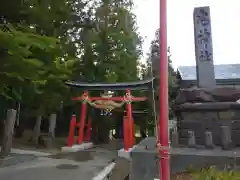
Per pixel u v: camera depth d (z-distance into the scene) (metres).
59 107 17.83
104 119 22.42
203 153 8.75
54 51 8.59
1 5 10.80
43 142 17.84
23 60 6.52
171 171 8.52
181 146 10.66
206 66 12.59
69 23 17.91
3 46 6.24
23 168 9.49
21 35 6.49
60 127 24.34
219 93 11.70
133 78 21.56
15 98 11.70
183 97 12.24
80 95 17.88
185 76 20.64
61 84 14.88
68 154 13.89
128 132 13.88
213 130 11.16
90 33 20.02
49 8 13.44
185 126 11.52
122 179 9.52
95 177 7.89
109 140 23.56
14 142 17.64
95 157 12.86
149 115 22.94
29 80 8.35
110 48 20.77
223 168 8.21
